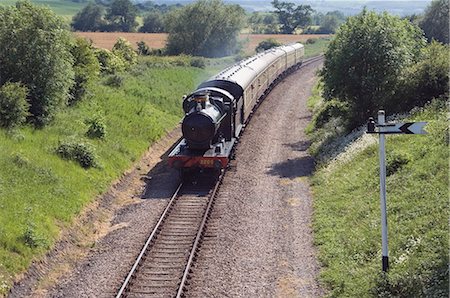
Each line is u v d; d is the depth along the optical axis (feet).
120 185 81.66
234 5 302.45
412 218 56.03
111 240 62.28
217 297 48.98
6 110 80.94
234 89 97.04
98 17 476.13
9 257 52.13
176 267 54.80
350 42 99.25
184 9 288.92
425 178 63.41
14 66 87.97
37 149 77.87
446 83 96.32
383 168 46.62
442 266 44.98
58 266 55.83
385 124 46.09
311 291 50.01
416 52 106.63
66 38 95.25
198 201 73.82
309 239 61.41
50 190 67.67
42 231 58.34
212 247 59.31
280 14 534.78
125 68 162.50
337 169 81.92
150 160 96.48
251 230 63.87
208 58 266.16
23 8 91.30
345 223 62.59
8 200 60.85
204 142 81.15
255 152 98.73
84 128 94.22
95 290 50.65
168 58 216.54
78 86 106.52
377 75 98.32
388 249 51.80
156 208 71.77
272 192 77.30
